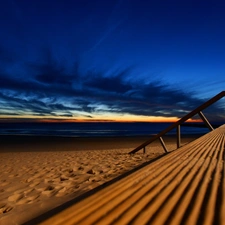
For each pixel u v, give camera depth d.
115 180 1.15
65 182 4.10
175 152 2.21
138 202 0.84
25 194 3.38
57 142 19.17
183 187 1.07
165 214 0.77
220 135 4.20
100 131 51.94
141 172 1.26
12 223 2.27
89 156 8.20
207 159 1.84
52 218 0.68
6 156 9.20
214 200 0.92
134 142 18.89
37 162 6.97
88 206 0.77
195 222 0.73
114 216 0.72
